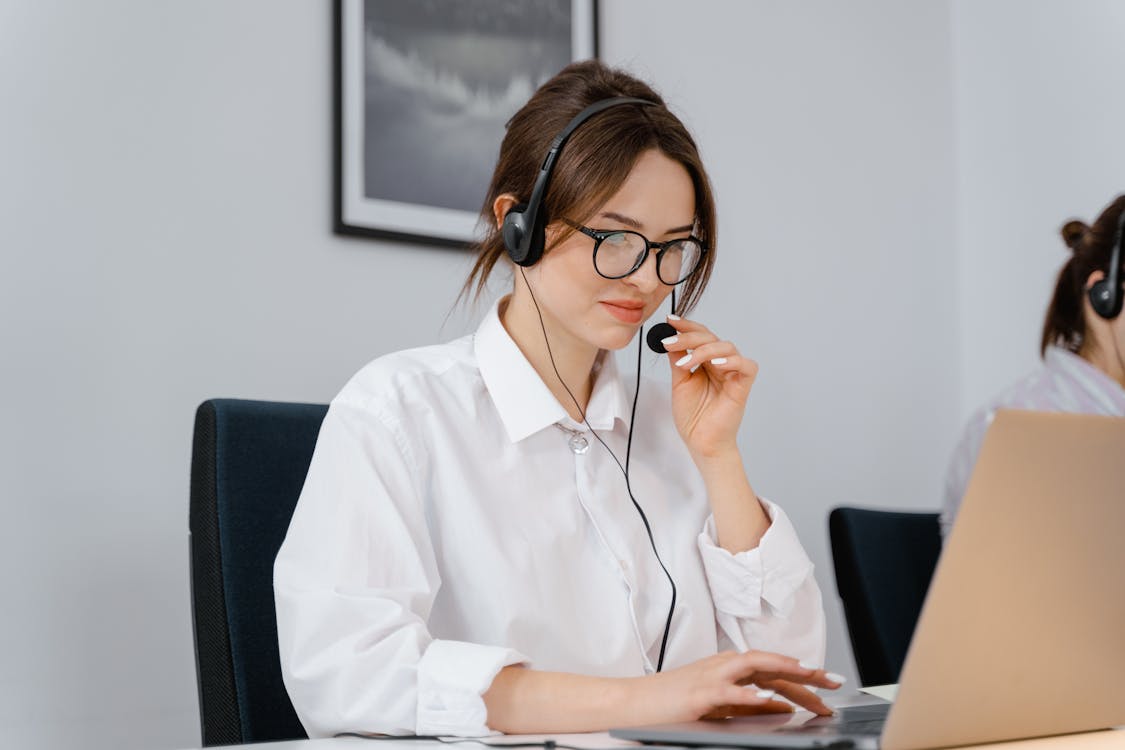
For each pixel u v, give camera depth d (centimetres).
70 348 207
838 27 327
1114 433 88
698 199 148
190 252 221
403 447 139
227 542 154
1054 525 86
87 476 207
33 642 199
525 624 140
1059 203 325
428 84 253
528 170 148
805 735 88
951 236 345
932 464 333
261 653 153
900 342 330
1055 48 328
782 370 304
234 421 160
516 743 102
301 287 234
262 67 233
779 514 152
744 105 305
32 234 205
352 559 128
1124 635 94
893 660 218
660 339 152
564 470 152
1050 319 259
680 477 164
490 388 150
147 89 219
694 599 153
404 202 248
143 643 210
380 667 118
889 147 334
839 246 320
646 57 288
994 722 90
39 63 208
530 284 148
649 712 109
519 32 266
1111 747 92
